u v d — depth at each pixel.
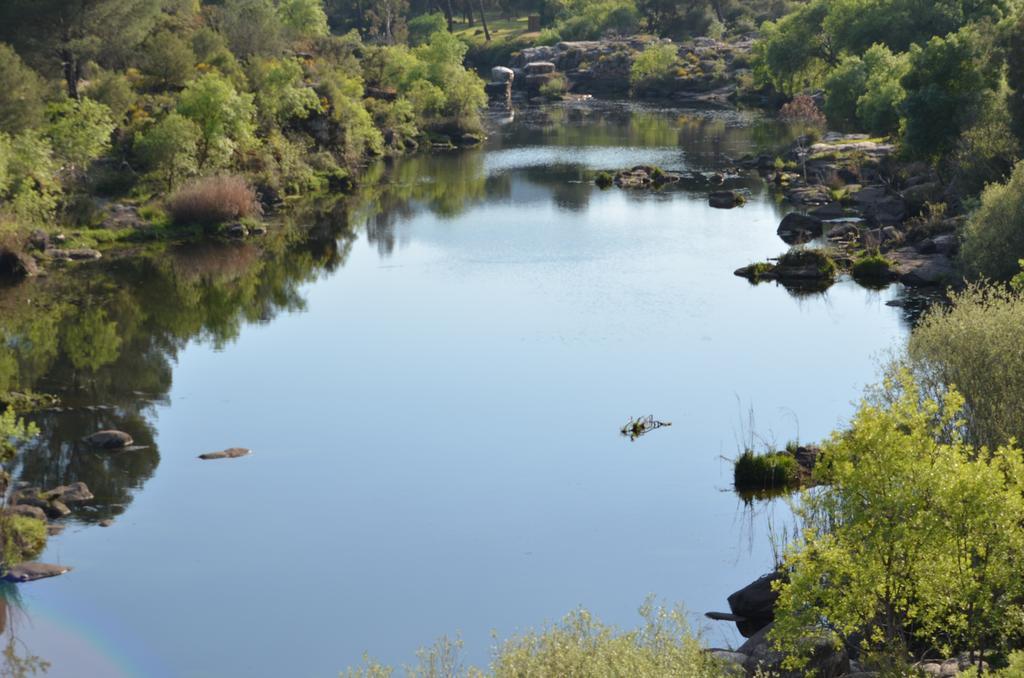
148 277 53.12
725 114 127.19
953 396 15.31
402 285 51.94
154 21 82.44
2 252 52.25
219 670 20.66
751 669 17.78
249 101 73.44
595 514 27.19
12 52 61.22
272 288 51.59
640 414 33.91
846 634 15.48
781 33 126.00
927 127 61.22
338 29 189.25
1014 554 14.37
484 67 173.62
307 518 27.17
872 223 62.34
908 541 14.29
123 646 21.58
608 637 15.54
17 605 23.03
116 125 69.06
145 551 25.42
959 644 17.31
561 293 49.44
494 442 31.95
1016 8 95.44
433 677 18.42
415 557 25.12
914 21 103.88
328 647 21.44
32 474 29.59
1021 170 41.25
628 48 163.00
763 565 24.34
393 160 97.50
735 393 35.47
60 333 43.34
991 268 41.31
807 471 29.00
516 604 22.94
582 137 110.56
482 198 76.75
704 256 56.53
